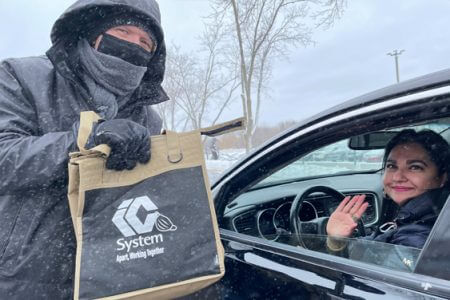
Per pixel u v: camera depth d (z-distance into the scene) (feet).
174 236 4.46
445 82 3.67
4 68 5.18
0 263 4.72
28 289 4.75
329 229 5.55
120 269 4.25
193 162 4.73
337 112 4.54
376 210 7.32
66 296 4.92
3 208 4.81
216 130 4.89
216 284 5.47
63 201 4.84
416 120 3.93
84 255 4.23
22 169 4.44
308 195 6.64
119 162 4.38
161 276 4.33
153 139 4.67
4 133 4.71
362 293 3.78
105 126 4.35
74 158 4.35
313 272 4.41
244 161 5.86
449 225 3.46
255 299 4.83
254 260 5.16
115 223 4.33
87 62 5.18
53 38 5.09
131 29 5.46
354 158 7.11
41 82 5.17
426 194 5.23
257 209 6.55
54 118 5.11
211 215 4.63
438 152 5.26
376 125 4.23
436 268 3.45
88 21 5.32
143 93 6.09
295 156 5.26
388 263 4.04
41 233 4.78
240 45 47.91
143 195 4.45
